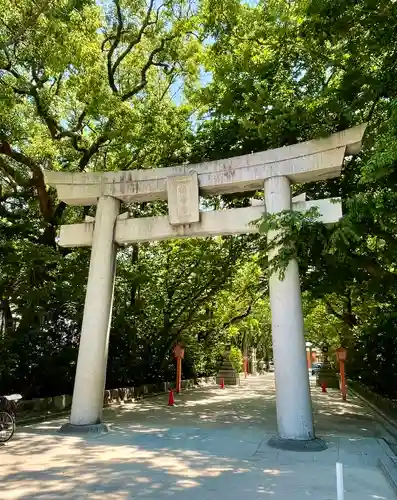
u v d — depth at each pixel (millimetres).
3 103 13289
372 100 10562
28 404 13180
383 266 12805
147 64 17859
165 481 6891
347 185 13617
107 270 11844
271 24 12734
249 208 11070
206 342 31469
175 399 20156
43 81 15688
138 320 22359
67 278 15812
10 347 14141
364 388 21703
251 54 13375
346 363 24625
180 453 8875
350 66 10570
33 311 15531
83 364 11211
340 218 9531
